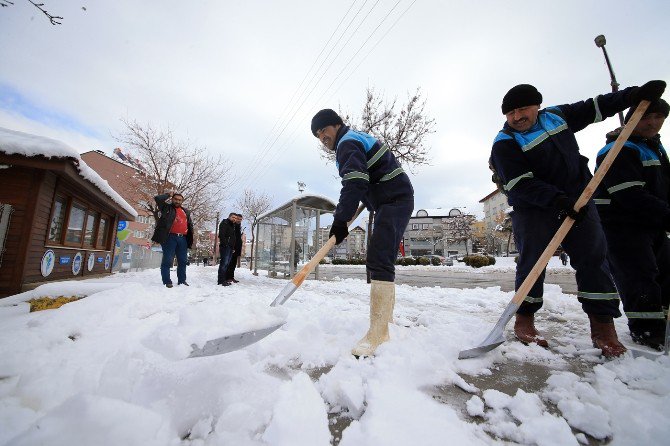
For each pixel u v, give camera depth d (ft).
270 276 35.32
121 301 9.26
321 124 7.44
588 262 6.28
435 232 229.04
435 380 4.65
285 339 6.14
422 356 5.08
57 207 21.56
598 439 3.44
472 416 3.80
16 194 17.85
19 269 17.35
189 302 11.68
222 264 20.52
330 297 14.39
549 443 3.25
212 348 4.23
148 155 61.00
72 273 24.07
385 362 4.93
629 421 3.54
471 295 16.46
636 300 6.97
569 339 7.18
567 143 6.78
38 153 17.44
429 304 13.17
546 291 15.71
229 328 4.44
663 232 7.39
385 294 6.14
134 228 147.02
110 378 3.87
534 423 3.45
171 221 17.95
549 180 6.81
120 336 6.64
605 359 5.74
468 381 4.83
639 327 6.95
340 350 5.83
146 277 28.55
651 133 7.24
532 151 6.77
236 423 3.40
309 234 34.76
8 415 3.43
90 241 27.94
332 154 36.29
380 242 6.41
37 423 2.85
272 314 5.08
